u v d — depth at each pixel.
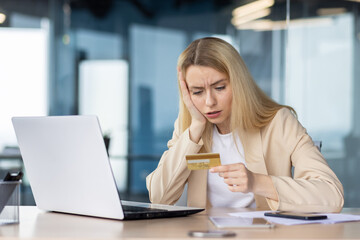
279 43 5.88
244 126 1.98
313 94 4.96
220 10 8.55
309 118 4.96
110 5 8.94
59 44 8.09
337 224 1.31
